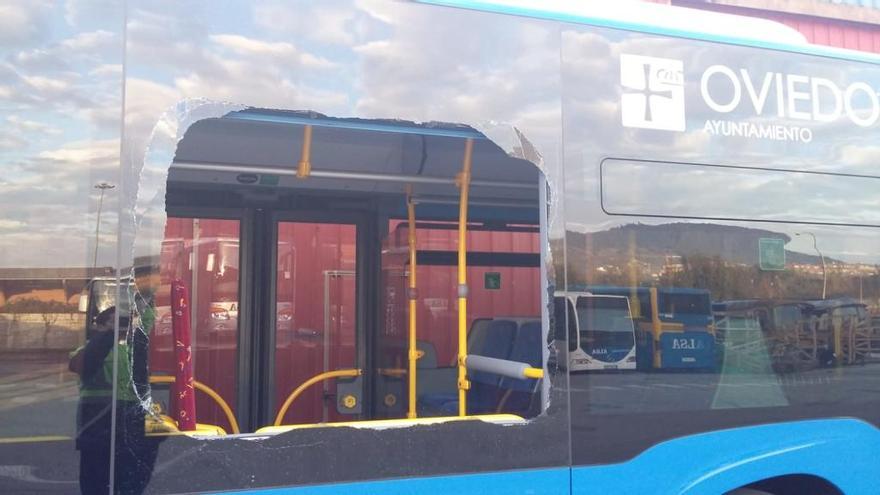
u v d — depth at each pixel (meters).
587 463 3.08
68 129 2.54
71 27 2.59
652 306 3.22
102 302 2.52
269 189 4.84
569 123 3.17
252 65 2.76
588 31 3.25
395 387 5.25
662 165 3.29
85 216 2.53
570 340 3.10
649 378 3.20
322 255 5.27
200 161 3.88
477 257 5.54
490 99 3.07
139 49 2.63
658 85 3.33
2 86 2.51
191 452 2.59
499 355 4.57
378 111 2.90
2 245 2.46
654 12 3.39
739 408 3.34
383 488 2.80
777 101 3.54
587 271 3.14
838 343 3.54
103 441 2.49
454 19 3.05
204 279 5.02
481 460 2.94
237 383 5.07
